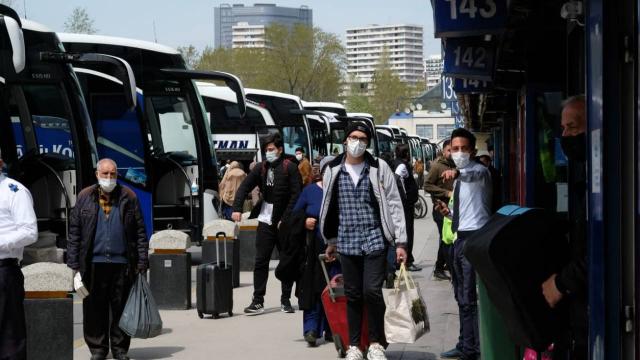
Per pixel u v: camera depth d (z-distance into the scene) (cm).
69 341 958
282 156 1276
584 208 548
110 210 976
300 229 1214
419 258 2061
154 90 2061
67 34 2006
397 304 899
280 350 1040
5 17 1184
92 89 1989
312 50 8506
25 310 952
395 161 1875
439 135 10850
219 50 8531
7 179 846
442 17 1066
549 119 1016
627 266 451
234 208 1270
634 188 445
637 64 436
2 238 833
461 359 930
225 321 1245
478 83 1770
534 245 537
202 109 2103
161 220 2061
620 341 452
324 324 1070
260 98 3581
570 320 532
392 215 902
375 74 11519
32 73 1612
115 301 979
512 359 665
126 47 2041
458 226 896
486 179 890
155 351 1048
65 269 962
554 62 1002
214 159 2111
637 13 433
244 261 1908
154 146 2083
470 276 895
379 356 892
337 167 906
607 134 453
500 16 1058
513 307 535
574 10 647
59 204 1638
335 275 1016
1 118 1485
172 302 1354
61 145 1648
